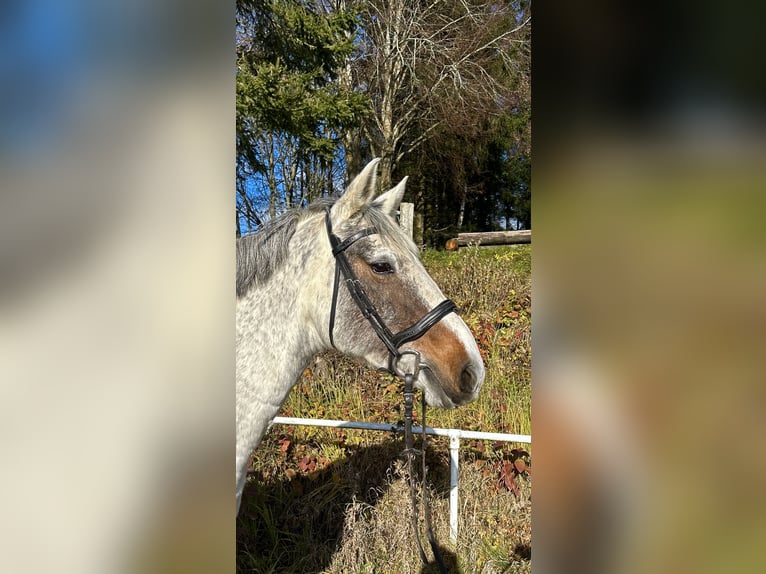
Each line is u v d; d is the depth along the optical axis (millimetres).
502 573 2141
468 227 13609
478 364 1500
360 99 6750
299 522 2428
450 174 12664
